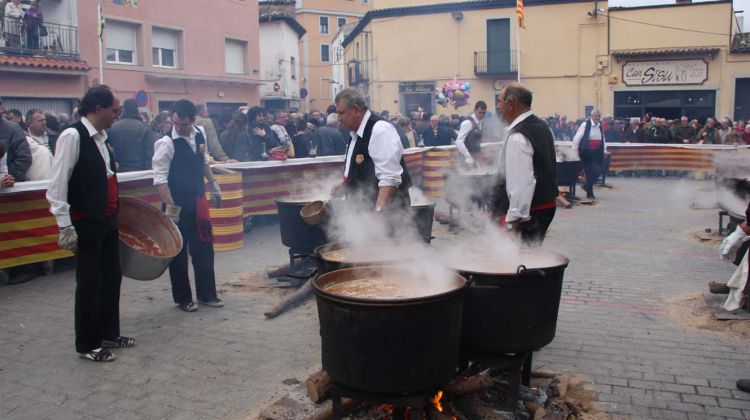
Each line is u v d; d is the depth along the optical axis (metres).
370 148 4.07
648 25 27.78
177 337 4.80
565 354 4.43
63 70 18.67
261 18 37.50
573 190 12.15
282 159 9.55
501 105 4.18
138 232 5.21
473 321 3.17
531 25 29.20
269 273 6.36
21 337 4.82
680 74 27.67
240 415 3.56
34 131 7.74
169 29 23.66
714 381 3.96
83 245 4.27
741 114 27.36
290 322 5.15
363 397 2.78
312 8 50.97
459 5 29.92
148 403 3.71
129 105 8.29
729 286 5.20
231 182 7.84
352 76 36.31
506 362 3.28
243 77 27.66
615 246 8.15
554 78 29.27
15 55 17.70
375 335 2.62
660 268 6.94
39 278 6.60
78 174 4.18
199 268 5.50
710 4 26.80
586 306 5.58
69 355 4.45
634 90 28.34
